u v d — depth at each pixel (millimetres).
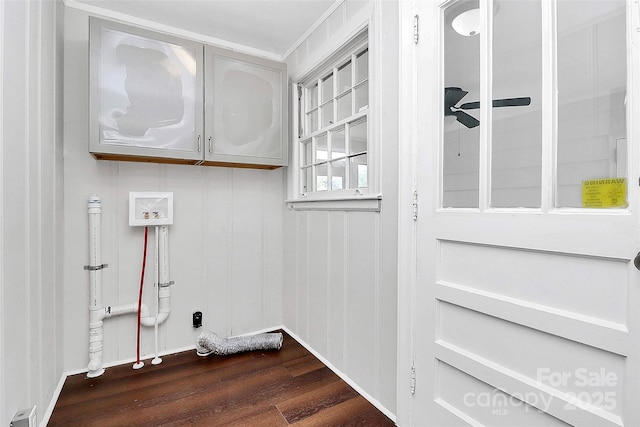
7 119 1103
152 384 1858
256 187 2623
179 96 1976
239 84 2184
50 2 1631
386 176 1608
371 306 1717
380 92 1637
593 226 895
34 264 1365
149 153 1894
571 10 982
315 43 2205
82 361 1996
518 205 1102
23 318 1240
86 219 2006
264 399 1715
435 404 1357
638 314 819
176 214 2311
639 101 823
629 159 842
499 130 1162
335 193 2051
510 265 1099
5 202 1082
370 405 1668
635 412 827
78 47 1970
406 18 1465
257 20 2176
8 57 1110
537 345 1026
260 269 2645
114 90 1804
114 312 2062
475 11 1233
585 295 917
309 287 2322
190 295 2365
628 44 845
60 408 1622
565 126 989
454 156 1311
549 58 1009
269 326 2689
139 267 2182
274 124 2318
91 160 2021
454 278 1291
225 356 2230
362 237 1788
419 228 1426
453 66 1309
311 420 1546
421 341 1420
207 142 2062
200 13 2084
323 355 2150
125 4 1989
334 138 2195
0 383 1033
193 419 1548
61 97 1871
